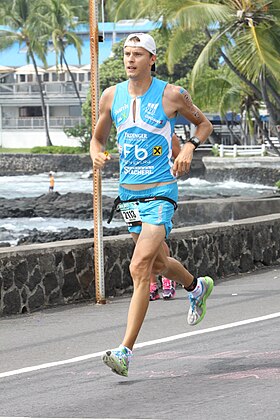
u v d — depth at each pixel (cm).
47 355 1638
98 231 2247
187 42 7325
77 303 2255
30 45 16975
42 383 1409
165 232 1423
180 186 12131
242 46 6819
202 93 9219
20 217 8769
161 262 1468
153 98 1431
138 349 1644
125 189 1448
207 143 15925
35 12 16888
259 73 7244
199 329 1830
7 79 18838
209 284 1545
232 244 2739
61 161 15838
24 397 1320
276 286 2448
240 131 15812
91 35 2209
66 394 1324
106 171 14575
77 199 9719
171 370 1449
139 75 1427
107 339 1773
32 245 2206
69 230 7088
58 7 16800
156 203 1421
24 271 2128
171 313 2059
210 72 9294
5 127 18225
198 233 2608
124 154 1443
